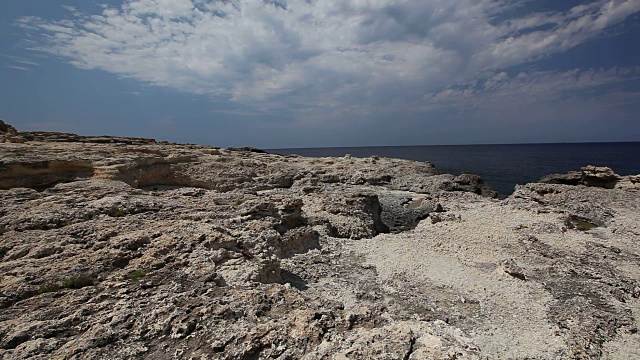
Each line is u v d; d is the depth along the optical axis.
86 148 33.56
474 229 27.53
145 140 59.59
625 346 13.01
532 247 23.08
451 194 46.25
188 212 19.17
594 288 17.41
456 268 19.97
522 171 88.06
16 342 7.86
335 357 7.95
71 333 8.38
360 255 21.83
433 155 188.25
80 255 12.04
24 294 9.69
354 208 31.11
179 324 8.82
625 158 122.25
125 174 28.08
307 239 22.22
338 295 15.65
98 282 10.89
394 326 9.45
